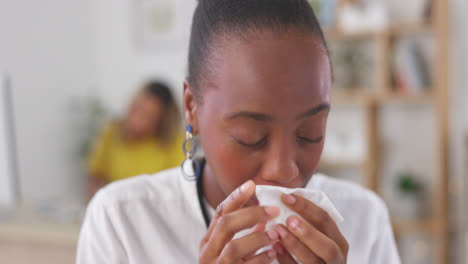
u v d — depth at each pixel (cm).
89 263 82
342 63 317
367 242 91
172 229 83
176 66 389
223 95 63
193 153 80
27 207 239
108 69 414
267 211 62
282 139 61
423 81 292
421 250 306
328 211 66
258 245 62
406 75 295
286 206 64
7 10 328
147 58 400
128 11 403
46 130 361
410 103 309
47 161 361
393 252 97
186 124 77
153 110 262
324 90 62
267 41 60
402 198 296
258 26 62
